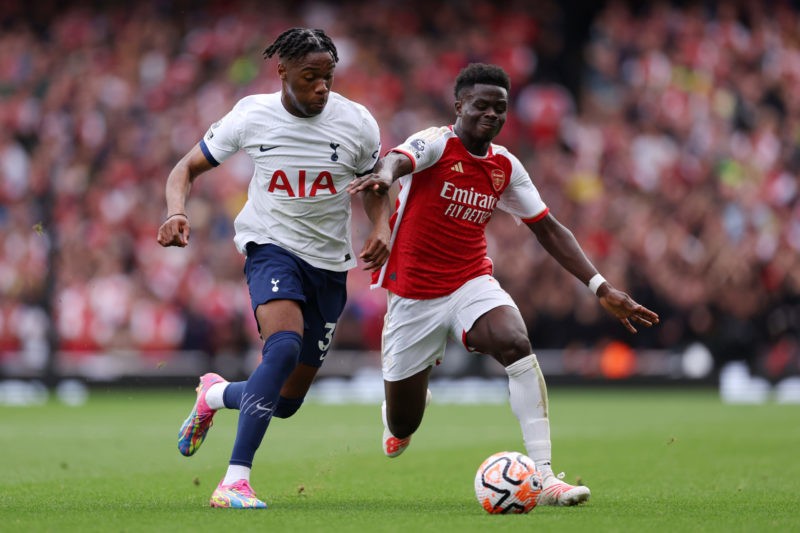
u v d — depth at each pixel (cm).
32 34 9244
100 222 7969
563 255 2486
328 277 2319
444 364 7250
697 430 4525
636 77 8688
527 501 2023
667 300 7456
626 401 6531
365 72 8694
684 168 8162
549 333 7406
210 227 7712
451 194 2383
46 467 3181
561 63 9169
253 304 2234
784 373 7388
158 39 9044
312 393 7181
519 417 2325
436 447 3844
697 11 9088
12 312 7581
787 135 8644
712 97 8644
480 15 9181
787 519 1944
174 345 7369
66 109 8656
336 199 2288
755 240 7794
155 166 8269
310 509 2103
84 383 7238
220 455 3559
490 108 2344
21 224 7931
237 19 9144
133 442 4059
